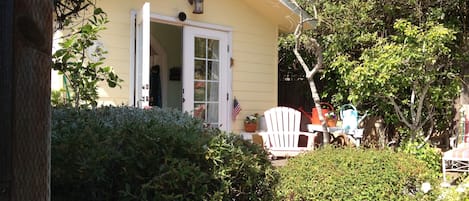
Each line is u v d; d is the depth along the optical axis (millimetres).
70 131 2344
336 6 7297
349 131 6676
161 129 2234
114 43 5574
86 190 2070
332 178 3340
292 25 7762
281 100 9797
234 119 7070
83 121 2568
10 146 1226
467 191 3377
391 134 7754
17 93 1205
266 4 7047
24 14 1186
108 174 2070
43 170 1242
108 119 2938
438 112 7199
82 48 3633
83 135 2152
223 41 6941
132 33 5785
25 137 1213
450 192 3439
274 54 7812
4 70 1229
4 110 1230
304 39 6785
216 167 2154
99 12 3486
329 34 7473
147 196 2004
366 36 6949
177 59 8188
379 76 6152
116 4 5609
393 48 6066
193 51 6516
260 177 2379
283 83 9742
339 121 7477
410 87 6566
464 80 7176
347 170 3389
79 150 2059
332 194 3301
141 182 2051
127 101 5695
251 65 7391
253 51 7422
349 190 3287
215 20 6801
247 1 7219
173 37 8180
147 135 2154
